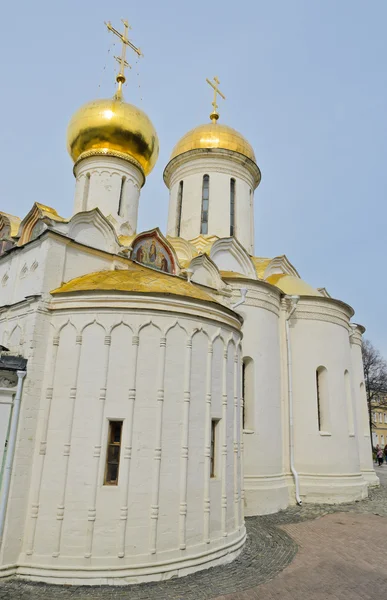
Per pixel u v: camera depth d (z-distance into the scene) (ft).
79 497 28.60
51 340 32.27
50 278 33.78
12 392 30.37
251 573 30.17
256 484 49.80
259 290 56.95
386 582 29.32
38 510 28.73
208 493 31.99
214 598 25.86
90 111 58.03
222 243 60.70
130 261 41.75
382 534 40.98
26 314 33.55
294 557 33.96
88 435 29.76
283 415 57.11
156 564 28.17
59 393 30.94
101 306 32.07
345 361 63.77
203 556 30.45
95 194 57.41
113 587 26.76
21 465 29.17
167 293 32.86
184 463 30.99
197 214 72.13
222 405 35.29
